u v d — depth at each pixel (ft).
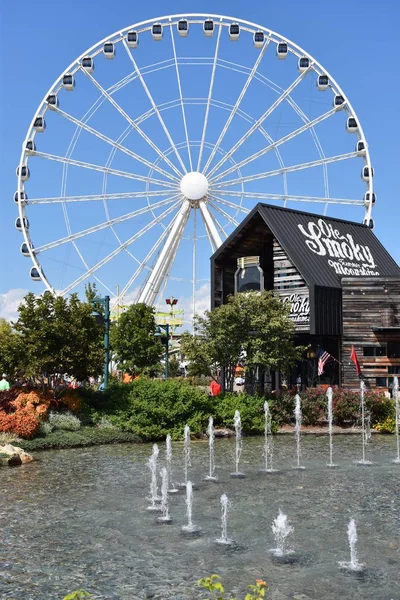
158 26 196.13
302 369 144.46
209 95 197.77
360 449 91.81
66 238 188.65
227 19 199.82
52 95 191.62
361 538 45.37
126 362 181.98
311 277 135.33
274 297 123.54
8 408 99.19
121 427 104.63
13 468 75.10
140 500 57.88
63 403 109.09
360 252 157.38
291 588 36.17
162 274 190.49
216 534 46.68
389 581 37.17
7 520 50.67
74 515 52.21
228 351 119.24
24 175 190.19
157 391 106.73
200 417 106.73
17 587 36.42
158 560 40.98
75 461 80.64
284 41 198.80
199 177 195.31
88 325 111.96
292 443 99.35
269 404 115.14
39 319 107.24
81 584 36.88
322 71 197.67
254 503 56.70
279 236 140.36
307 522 49.83
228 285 154.40
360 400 116.88
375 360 136.05
